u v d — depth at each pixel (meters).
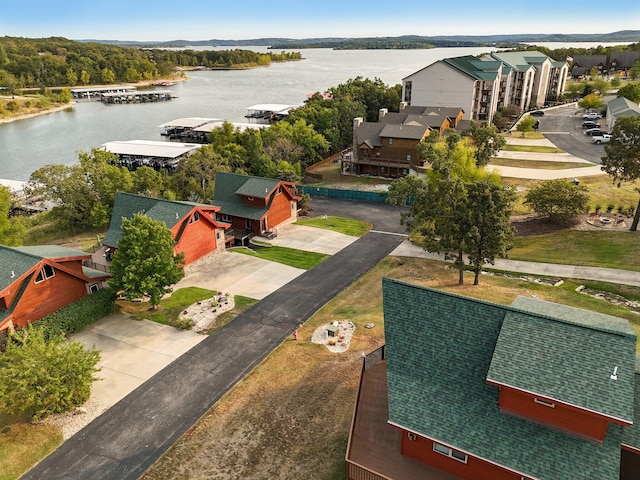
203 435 21.06
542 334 15.99
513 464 14.62
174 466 19.45
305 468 18.69
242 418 21.92
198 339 29.12
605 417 13.71
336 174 73.12
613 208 47.97
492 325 17.19
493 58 111.25
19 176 81.56
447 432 15.76
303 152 75.81
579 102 106.00
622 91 100.81
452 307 17.97
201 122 111.19
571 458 14.38
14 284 28.69
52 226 58.66
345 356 25.91
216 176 52.34
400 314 18.67
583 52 180.50
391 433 18.70
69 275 32.22
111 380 25.33
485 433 15.48
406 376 17.50
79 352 23.52
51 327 28.75
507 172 63.94
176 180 60.69
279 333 29.52
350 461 16.88
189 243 39.66
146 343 28.80
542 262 38.78
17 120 140.12
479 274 37.16
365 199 60.88
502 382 15.08
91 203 56.00
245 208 48.75
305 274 38.59
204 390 24.30
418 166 66.94
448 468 16.58
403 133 67.62
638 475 15.23
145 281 30.58
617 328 16.55
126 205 41.38
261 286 36.44
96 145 104.19
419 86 94.75
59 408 22.41
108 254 40.69
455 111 82.00
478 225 31.55
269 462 19.20
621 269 35.75
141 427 21.84
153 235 31.55
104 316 32.12
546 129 90.56
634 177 40.69
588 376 14.62
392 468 16.98
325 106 94.25
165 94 178.00
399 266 39.31
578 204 44.53
